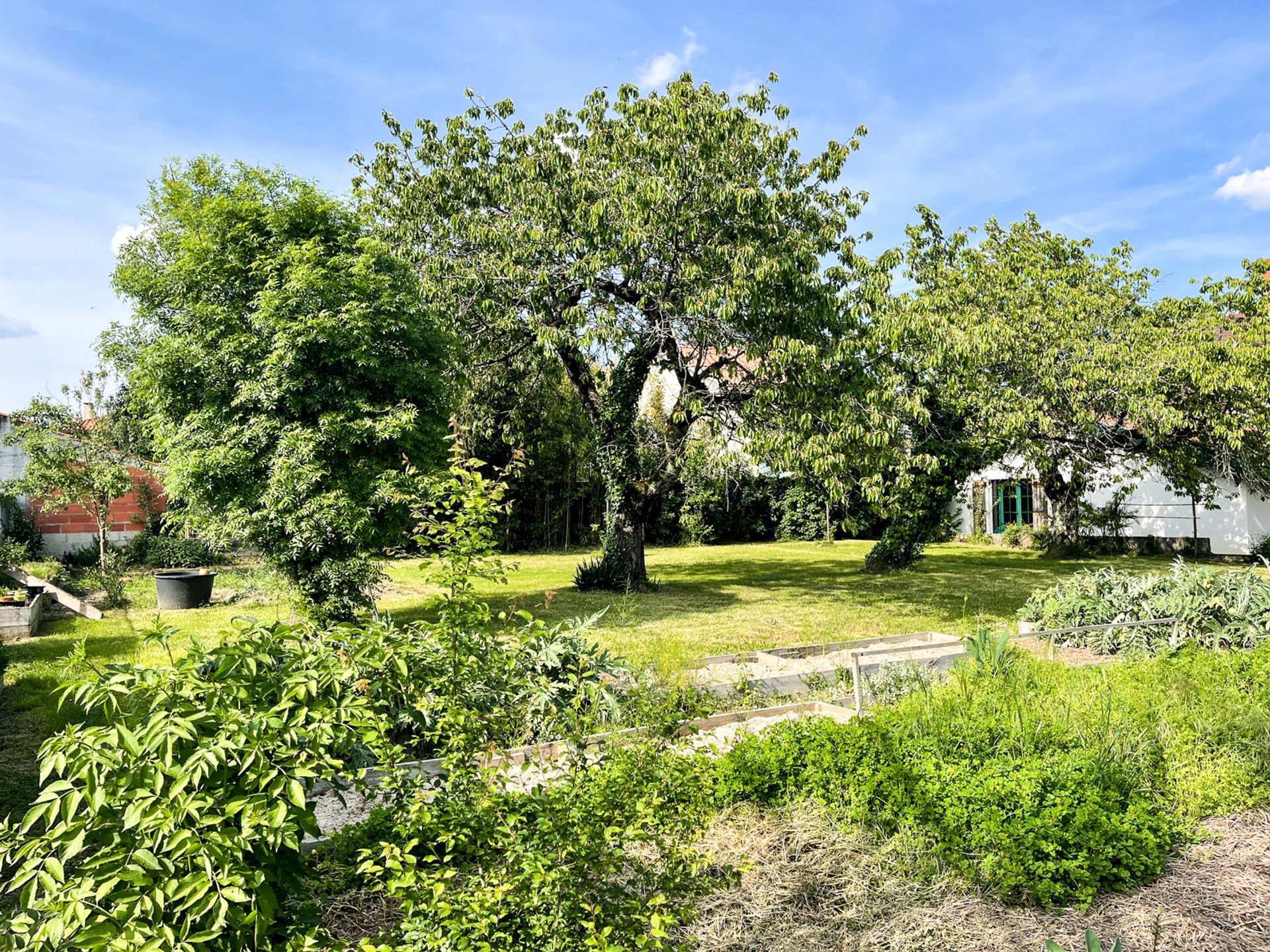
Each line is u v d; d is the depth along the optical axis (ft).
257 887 7.88
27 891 7.73
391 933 8.75
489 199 45.37
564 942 8.28
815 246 41.55
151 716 8.25
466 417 49.65
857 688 20.70
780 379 41.32
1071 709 17.60
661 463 50.75
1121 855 12.23
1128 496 76.89
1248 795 15.15
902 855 12.89
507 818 9.14
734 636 35.12
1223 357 49.52
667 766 10.35
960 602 44.55
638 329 43.21
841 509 88.07
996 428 45.75
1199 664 21.50
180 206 33.63
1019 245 59.57
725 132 39.93
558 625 12.42
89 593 49.98
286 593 31.96
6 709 23.38
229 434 30.50
